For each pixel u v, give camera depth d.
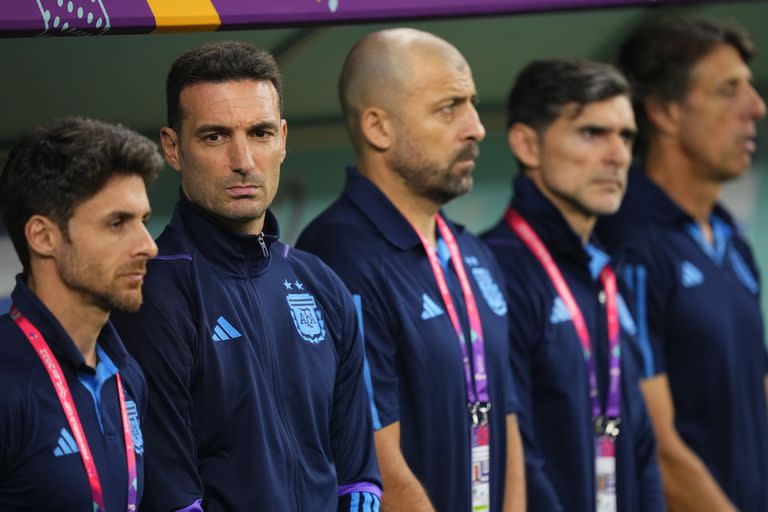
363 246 10.52
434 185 10.64
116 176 7.49
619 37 15.65
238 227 8.72
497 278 11.48
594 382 12.16
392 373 10.38
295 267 9.23
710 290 13.76
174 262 8.51
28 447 7.29
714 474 13.74
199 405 8.38
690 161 14.16
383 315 10.38
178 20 8.86
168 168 14.38
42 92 11.82
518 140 12.45
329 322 9.23
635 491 12.45
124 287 7.54
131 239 7.55
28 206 7.45
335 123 14.90
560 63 12.33
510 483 11.24
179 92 8.55
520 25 14.43
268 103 8.55
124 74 11.88
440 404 10.51
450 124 10.59
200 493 8.23
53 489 7.32
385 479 10.18
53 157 7.41
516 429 11.37
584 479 11.95
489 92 15.73
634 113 14.34
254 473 8.40
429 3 10.05
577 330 12.08
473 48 14.61
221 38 11.92
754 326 14.20
